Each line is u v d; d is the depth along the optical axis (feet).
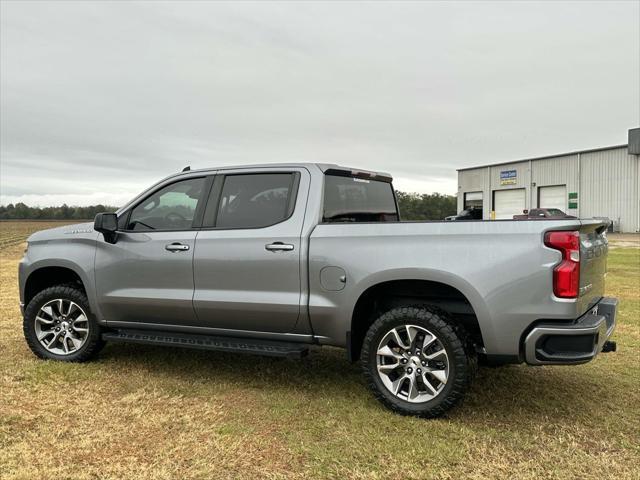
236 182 14.85
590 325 11.16
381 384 12.75
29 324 16.84
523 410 12.99
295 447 10.87
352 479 9.67
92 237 16.20
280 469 10.00
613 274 38.78
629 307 25.52
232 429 11.71
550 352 11.26
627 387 14.69
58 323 16.83
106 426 11.78
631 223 115.85
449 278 11.86
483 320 11.64
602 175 121.29
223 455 10.50
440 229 12.25
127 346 18.83
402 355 12.63
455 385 11.91
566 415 12.68
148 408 12.89
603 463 10.27
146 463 10.14
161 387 14.44
